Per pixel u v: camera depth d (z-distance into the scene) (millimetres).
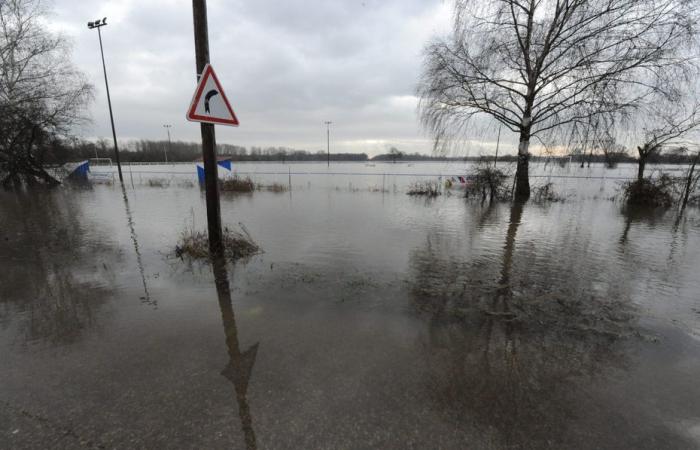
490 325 3477
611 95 12109
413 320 3566
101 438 2029
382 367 2734
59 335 3248
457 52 14195
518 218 10047
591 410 2301
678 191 13156
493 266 5504
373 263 5590
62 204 12664
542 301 4094
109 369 2701
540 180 23344
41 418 2182
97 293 4273
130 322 3496
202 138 5359
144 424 2137
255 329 3346
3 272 5098
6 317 3633
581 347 3090
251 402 2326
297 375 2623
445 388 2492
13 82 18578
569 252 6387
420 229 8375
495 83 14016
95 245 6637
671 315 3797
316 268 5293
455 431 2105
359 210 11391
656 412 2291
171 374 2635
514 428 2139
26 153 19562
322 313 3719
